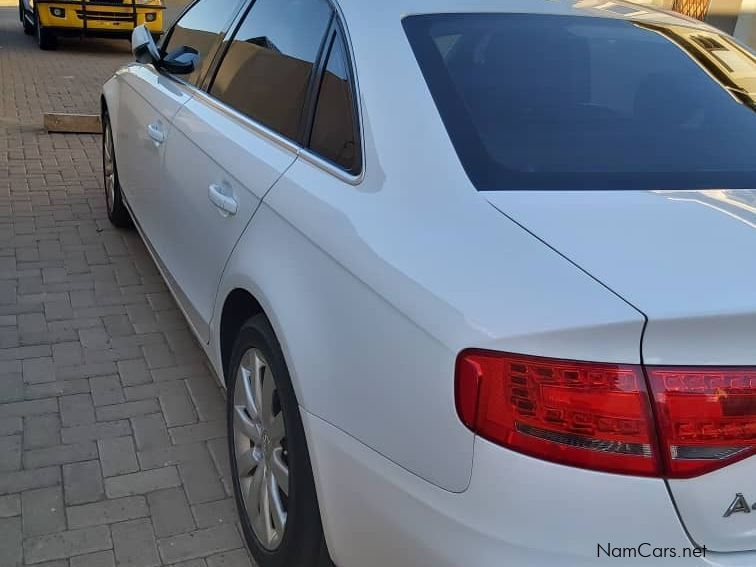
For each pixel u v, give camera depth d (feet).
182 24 14.03
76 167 22.16
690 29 9.12
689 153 7.01
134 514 8.67
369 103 7.02
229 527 8.59
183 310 10.84
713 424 4.63
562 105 7.25
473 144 6.57
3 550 8.00
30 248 15.96
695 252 5.25
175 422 10.41
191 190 10.11
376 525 5.67
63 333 12.60
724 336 4.66
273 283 7.12
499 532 4.80
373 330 5.74
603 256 5.17
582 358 4.67
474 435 4.91
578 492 4.68
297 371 6.49
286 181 7.63
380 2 8.09
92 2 44.62
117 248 16.25
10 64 39.65
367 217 6.29
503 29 7.95
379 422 5.62
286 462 7.23
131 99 14.19
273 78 9.18
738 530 4.75
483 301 5.04
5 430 9.98
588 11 8.82
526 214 5.72
